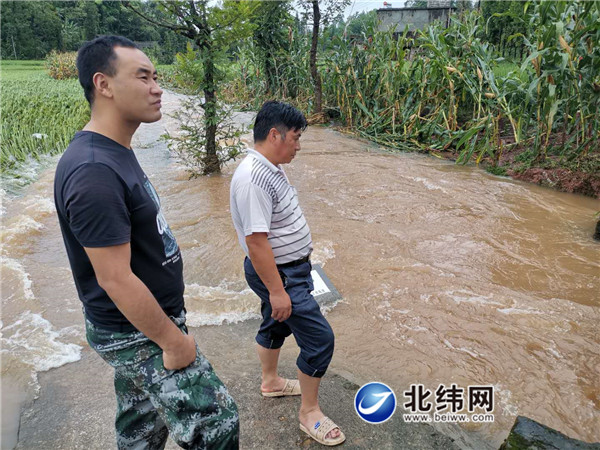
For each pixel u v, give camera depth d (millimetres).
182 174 6977
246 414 2385
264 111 1927
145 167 7461
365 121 10305
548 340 3148
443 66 8211
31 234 4875
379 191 6258
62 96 15398
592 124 6934
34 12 49844
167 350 1433
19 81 22766
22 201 5875
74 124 10016
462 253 4465
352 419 2369
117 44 1401
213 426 1535
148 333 1388
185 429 1507
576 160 6617
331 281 3895
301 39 13617
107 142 1407
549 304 3570
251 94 14875
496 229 5055
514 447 1938
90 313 1503
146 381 1501
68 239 1422
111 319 1479
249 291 3688
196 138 6793
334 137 10094
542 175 6695
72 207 1283
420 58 9141
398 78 9742
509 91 7652
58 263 4293
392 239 4738
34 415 2439
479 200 5980
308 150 8742
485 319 3379
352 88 10891
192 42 6574
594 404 2596
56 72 26578
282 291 1994
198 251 4414
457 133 8148
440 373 2820
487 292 3744
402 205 5738
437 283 3871
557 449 1908
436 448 2203
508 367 2891
